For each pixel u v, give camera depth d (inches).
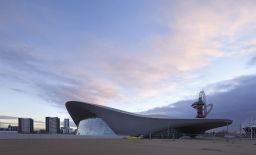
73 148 1126.4
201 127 3823.8
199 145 1638.8
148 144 1649.9
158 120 3695.9
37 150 976.9
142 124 3742.6
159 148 1256.8
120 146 1344.7
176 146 1467.8
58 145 1320.1
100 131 3846.0
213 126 3764.8
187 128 3887.8
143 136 3713.1
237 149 1315.2
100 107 3774.6
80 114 4040.4
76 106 3836.1
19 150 964.6
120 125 3794.3
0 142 1529.3
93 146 1300.4
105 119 3833.7
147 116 3784.5
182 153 985.5
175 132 3789.4
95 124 3909.9
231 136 4279.0
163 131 3754.9
